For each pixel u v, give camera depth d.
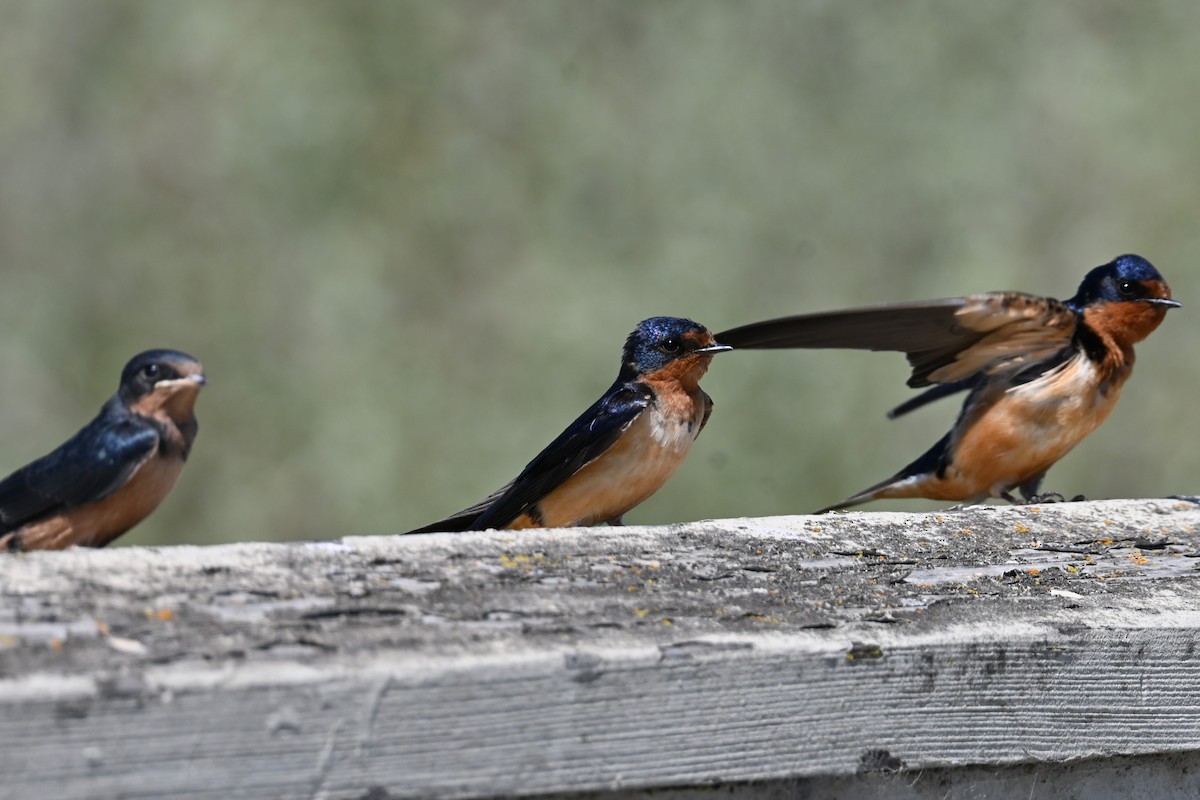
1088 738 4.18
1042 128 18.98
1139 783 4.39
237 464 17.47
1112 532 5.41
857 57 18.59
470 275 17.81
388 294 17.62
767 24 18.42
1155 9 18.92
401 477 16.91
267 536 17.23
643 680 3.55
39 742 3.02
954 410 17.50
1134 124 18.70
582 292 17.17
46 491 4.79
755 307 17.75
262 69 17.11
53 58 18.38
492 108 18.20
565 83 18.17
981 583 4.57
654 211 17.91
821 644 3.79
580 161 18.03
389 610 3.69
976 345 7.25
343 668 3.26
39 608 3.45
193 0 17.34
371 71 17.66
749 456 16.97
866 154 18.47
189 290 17.95
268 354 17.77
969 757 4.00
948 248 18.59
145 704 3.09
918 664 3.92
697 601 4.07
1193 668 4.32
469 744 3.37
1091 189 19.00
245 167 17.33
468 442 17.00
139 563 3.77
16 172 18.41
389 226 17.64
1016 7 18.89
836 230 18.31
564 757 3.47
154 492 4.96
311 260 17.38
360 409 17.03
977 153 18.48
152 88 17.91
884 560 4.76
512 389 17.27
